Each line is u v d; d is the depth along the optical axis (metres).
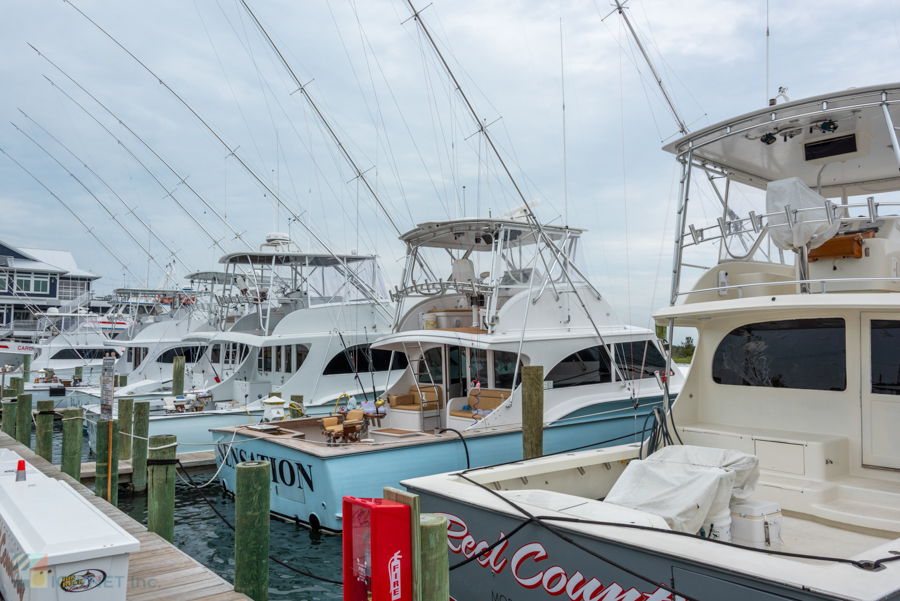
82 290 47.91
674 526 3.60
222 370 15.77
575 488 5.32
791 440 4.68
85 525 3.63
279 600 6.08
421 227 9.73
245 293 14.98
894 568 2.73
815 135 5.68
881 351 4.63
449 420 9.84
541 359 9.25
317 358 13.34
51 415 10.80
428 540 2.82
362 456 7.34
